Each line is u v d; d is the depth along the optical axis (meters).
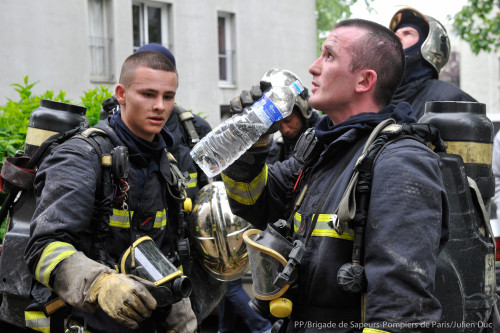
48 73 13.72
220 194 3.20
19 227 3.01
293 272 2.02
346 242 1.97
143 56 2.77
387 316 1.78
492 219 4.66
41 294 2.60
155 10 15.75
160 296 2.40
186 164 3.58
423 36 3.91
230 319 4.94
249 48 17.48
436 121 2.60
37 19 13.54
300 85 2.24
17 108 4.61
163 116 2.77
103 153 2.55
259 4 17.67
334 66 2.14
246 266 3.27
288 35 18.47
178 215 2.98
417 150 1.91
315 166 2.17
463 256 2.25
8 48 13.19
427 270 1.79
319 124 2.27
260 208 2.44
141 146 2.77
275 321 2.42
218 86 16.67
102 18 14.78
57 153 2.51
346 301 1.97
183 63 15.91
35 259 2.36
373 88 2.14
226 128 2.22
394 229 1.82
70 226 2.37
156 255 2.55
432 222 1.83
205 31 16.33
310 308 2.04
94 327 2.58
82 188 2.44
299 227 2.12
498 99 30.58
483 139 2.58
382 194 1.86
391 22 4.02
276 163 2.52
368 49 2.12
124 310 2.18
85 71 14.26
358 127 2.05
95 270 2.26
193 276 3.39
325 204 2.03
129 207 2.59
